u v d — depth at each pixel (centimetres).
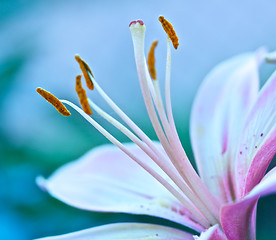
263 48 49
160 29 75
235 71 49
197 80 70
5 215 57
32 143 60
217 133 46
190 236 44
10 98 63
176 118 62
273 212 57
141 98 68
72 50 72
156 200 45
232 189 43
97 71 72
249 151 43
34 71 67
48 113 62
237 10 76
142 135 42
